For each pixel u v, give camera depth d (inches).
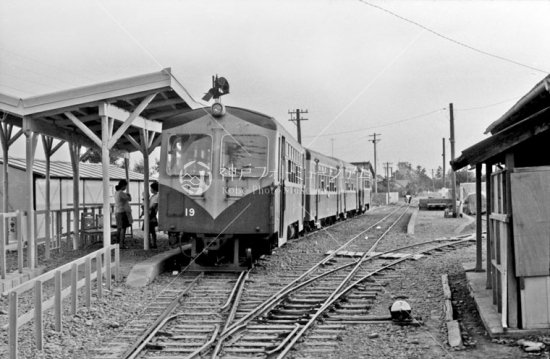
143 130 591.5
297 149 684.1
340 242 774.5
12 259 548.1
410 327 329.7
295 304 393.1
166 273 503.5
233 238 514.3
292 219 644.7
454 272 505.7
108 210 468.8
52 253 602.2
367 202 1795.0
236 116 506.6
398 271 528.1
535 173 290.7
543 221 289.0
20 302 394.3
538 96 308.5
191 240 519.8
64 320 340.5
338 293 422.6
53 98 463.2
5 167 540.4
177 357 276.7
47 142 567.5
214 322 344.5
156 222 641.6
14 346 266.2
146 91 467.5
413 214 1393.9
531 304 291.0
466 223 1133.1
